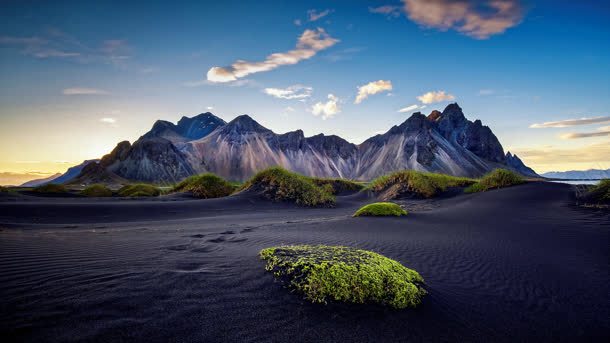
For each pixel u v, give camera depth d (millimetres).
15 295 3178
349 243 7523
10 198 19469
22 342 2414
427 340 3166
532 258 6598
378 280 3969
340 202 23547
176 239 7098
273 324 3152
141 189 31984
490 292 4711
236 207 18609
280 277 4199
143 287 3648
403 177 25609
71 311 2943
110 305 3135
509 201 16719
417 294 4039
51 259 4586
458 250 7195
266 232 8961
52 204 15359
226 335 2881
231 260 5043
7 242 5551
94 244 5926
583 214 11914
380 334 3184
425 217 13070
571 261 6414
